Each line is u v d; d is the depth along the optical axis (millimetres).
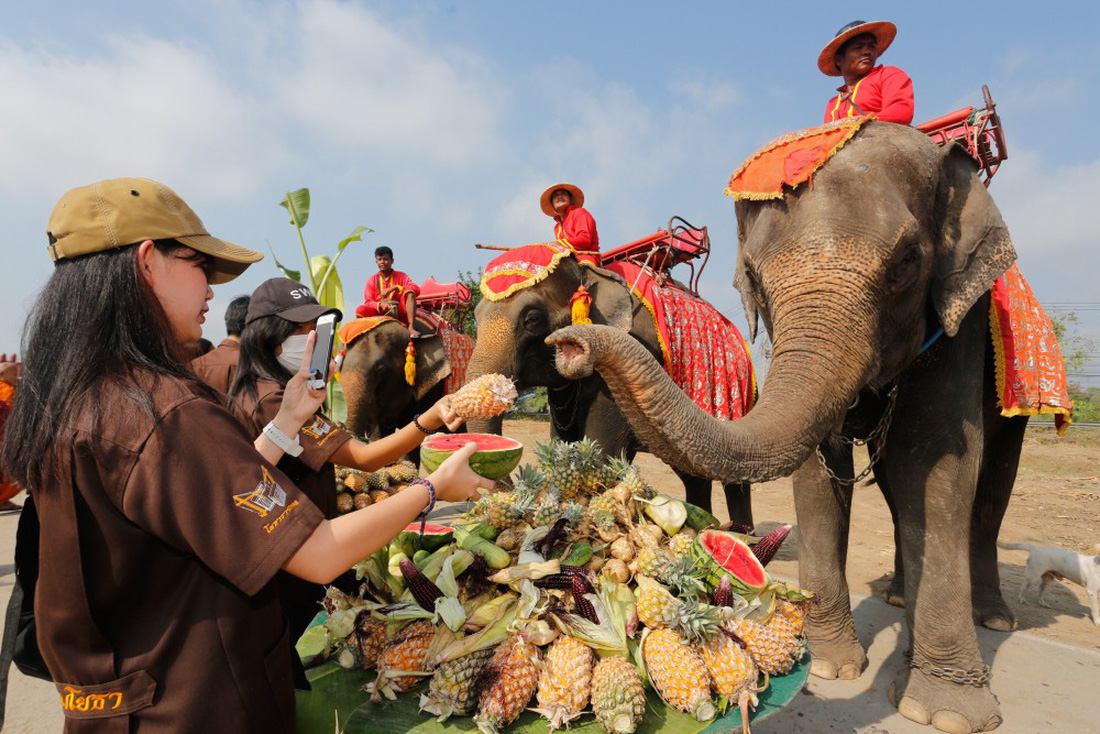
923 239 2828
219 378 2568
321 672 1959
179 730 1235
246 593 1197
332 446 2182
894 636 4023
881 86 3785
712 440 2139
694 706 1689
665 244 5629
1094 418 24188
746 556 2156
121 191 1328
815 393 2463
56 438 1189
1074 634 4293
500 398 2037
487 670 1682
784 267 2766
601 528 2078
